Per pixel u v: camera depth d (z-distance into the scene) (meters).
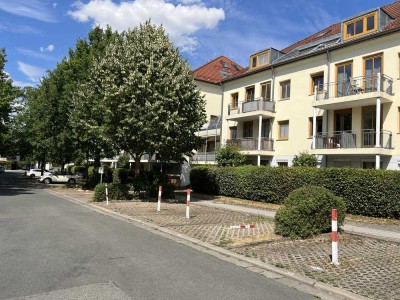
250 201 19.67
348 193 14.76
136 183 20.06
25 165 97.00
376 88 18.33
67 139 27.80
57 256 6.75
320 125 22.55
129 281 5.38
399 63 18.33
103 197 18.59
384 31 18.45
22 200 18.08
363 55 19.91
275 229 9.83
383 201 13.59
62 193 24.06
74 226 10.43
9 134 33.72
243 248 8.12
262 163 26.31
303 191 9.91
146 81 16.91
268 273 6.30
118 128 17.36
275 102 25.53
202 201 19.80
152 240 8.80
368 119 19.86
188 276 5.81
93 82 21.09
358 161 19.86
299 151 22.98
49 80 29.75
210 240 8.88
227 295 4.99
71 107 27.25
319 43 24.80
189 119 18.69
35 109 29.22
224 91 31.00
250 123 28.02
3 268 5.87
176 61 19.14
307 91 23.20
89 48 29.77
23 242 7.94
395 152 18.06
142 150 18.77
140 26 19.64
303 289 5.48
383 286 5.61
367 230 11.06
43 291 4.80
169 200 19.67
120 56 18.44
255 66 28.36
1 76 26.59
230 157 24.25
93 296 4.66
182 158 20.39
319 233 9.78
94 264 6.26
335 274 6.21
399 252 8.16
